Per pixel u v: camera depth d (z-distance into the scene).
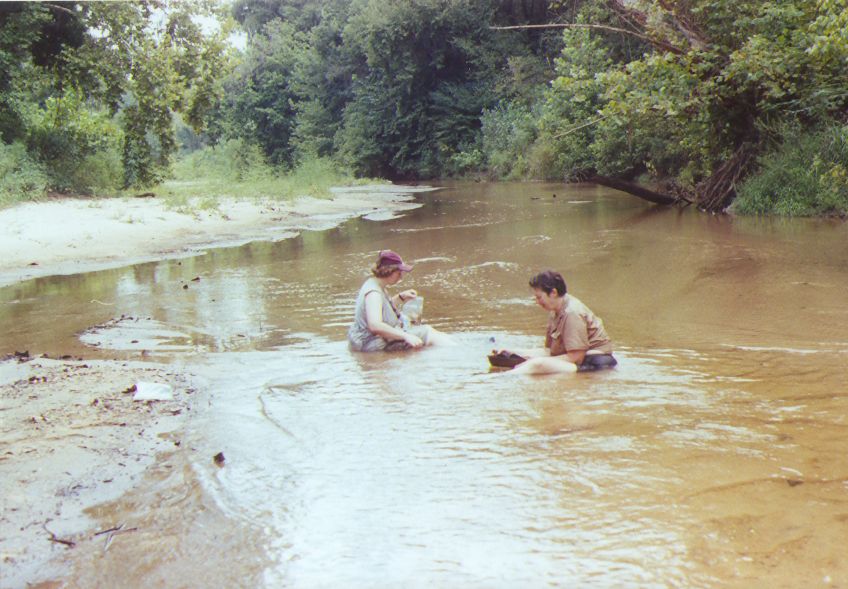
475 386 4.77
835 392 4.32
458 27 40.62
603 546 2.59
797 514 2.77
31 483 3.46
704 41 15.00
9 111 21.81
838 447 3.42
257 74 52.91
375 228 16.23
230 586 2.50
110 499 3.27
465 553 2.59
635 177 26.16
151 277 10.63
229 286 9.66
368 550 2.66
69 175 22.09
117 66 23.62
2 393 5.04
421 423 4.02
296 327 7.18
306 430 4.02
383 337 6.04
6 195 18.17
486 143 38.06
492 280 9.27
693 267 9.34
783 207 14.46
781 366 4.98
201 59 25.38
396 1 40.38
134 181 24.78
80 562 2.73
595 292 8.10
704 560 2.47
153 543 2.84
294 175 34.53
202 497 3.23
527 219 16.72
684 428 3.75
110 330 7.29
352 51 45.19
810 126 14.95
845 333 5.97
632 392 4.45
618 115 16.02
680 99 14.63
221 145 47.81
